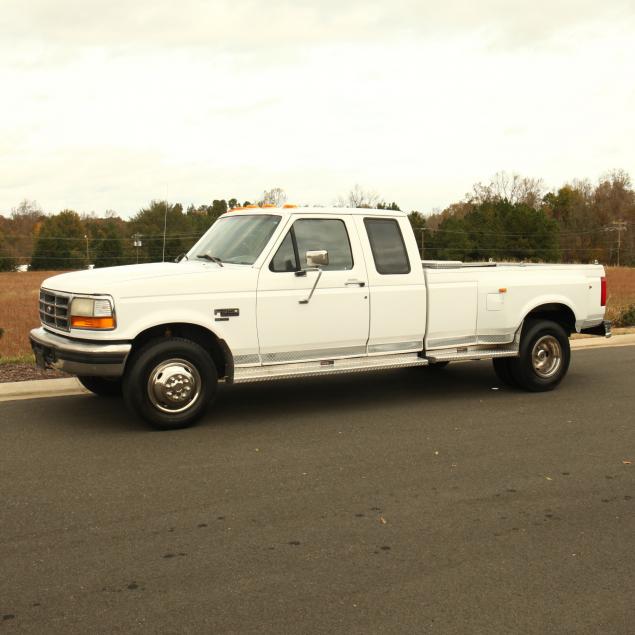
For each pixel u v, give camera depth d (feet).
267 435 21.88
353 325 24.91
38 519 15.21
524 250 223.92
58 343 21.90
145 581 12.48
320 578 12.69
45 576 12.64
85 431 21.99
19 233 268.00
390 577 12.76
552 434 22.35
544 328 28.37
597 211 264.31
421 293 26.12
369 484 17.63
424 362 26.04
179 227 236.02
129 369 21.81
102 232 233.96
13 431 21.93
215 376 22.63
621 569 13.21
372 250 25.43
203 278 22.43
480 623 11.27
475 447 20.88
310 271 24.06
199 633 10.88
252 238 24.38
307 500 16.51
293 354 24.20
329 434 22.11
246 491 17.04
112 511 15.70
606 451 20.59
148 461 19.20
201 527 14.89
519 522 15.38
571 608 11.78
